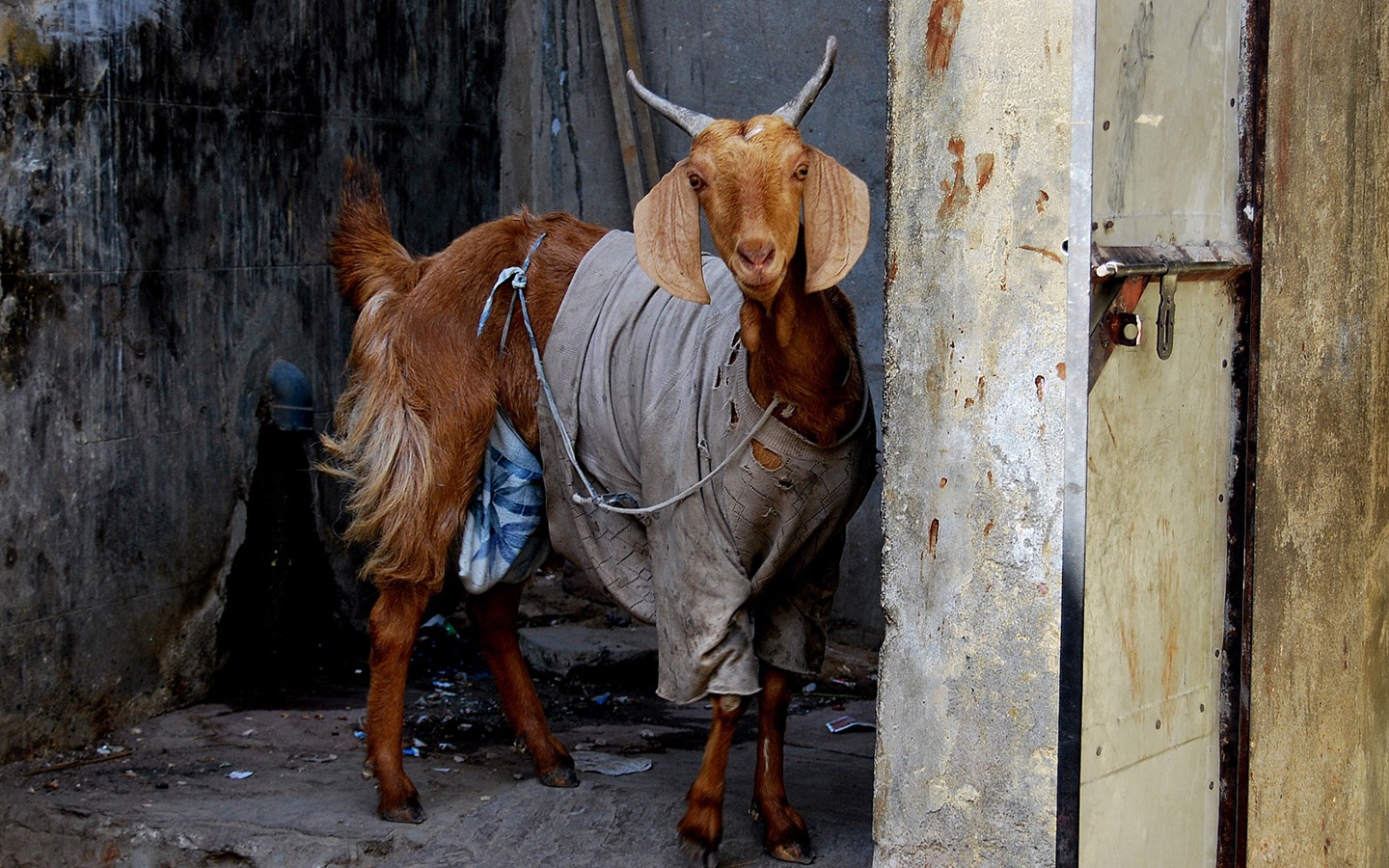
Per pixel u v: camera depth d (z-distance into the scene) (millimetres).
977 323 2744
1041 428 2662
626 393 3660
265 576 5230
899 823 2979
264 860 3648
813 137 5660
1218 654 3053
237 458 5066
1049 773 2705
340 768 4316
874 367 5570
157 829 3779
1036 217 2633
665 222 3006
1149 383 2771
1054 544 2660
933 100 2787
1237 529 3016
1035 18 2604
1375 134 3443
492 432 4086
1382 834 3707
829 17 5578
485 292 4020
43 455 4305
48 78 4289
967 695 2822
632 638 5488
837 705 5031
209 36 4879
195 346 4875
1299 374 3170
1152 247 2719
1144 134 2688
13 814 3922
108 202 4512
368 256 4191
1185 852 3018
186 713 4836
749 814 3824
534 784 4105
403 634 3900
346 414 4176
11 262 4188
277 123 5215
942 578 2855
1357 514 3475
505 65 6406
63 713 4414
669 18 5980
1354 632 3492
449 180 6133
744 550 3369
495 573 4090
